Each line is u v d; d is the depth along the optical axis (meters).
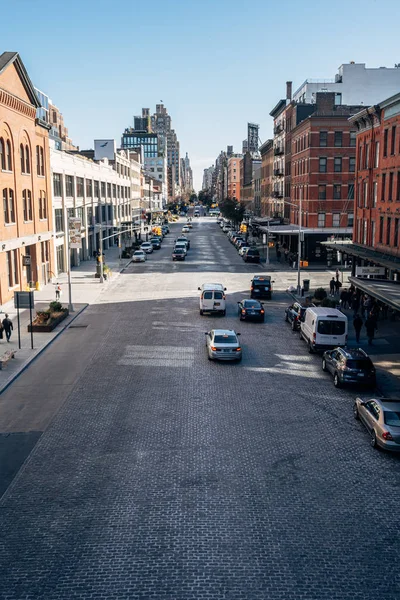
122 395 21.89
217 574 11.08
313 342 27.59
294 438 17.89
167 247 91.75
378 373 25.05
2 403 21.16
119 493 14.30
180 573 11.11
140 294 46.53
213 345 26.14
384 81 82.88
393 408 17.25
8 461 16.23
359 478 15.25
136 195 132.50
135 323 35.25
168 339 30.94
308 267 64.31
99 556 11.66
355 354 23.00
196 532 12.54
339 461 16.30
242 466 15.86
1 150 40.91
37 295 46.00
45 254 53.31
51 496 14.18
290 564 11.41
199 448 17.05
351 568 11.31
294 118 78.75
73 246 38.56
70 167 63.81
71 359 27.17
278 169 91.56
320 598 10.42
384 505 13.83
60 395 21.95
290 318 34.88
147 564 11.38
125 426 18.77
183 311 39.22
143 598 10.39
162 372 24.89
